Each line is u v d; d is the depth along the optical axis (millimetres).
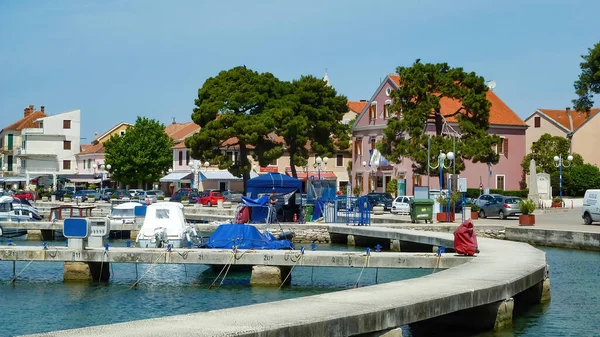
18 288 28047
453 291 17875
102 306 24688
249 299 25734
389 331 15594
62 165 120875
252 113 81125
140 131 103812
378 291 17891
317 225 47125
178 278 30812
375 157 84750
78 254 28875
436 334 19844
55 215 53656
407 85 67625
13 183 121188
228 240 32406
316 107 86312
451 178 50844
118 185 111250
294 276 31438
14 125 130375
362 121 89562
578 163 85500
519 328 20156
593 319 21359
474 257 26266
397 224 46594
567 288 26672
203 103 80000
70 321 22453
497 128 84438
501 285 19359
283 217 51531
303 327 13609
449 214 49438
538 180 71562
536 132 97875
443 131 79375
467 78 68312
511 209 55469
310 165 96062
